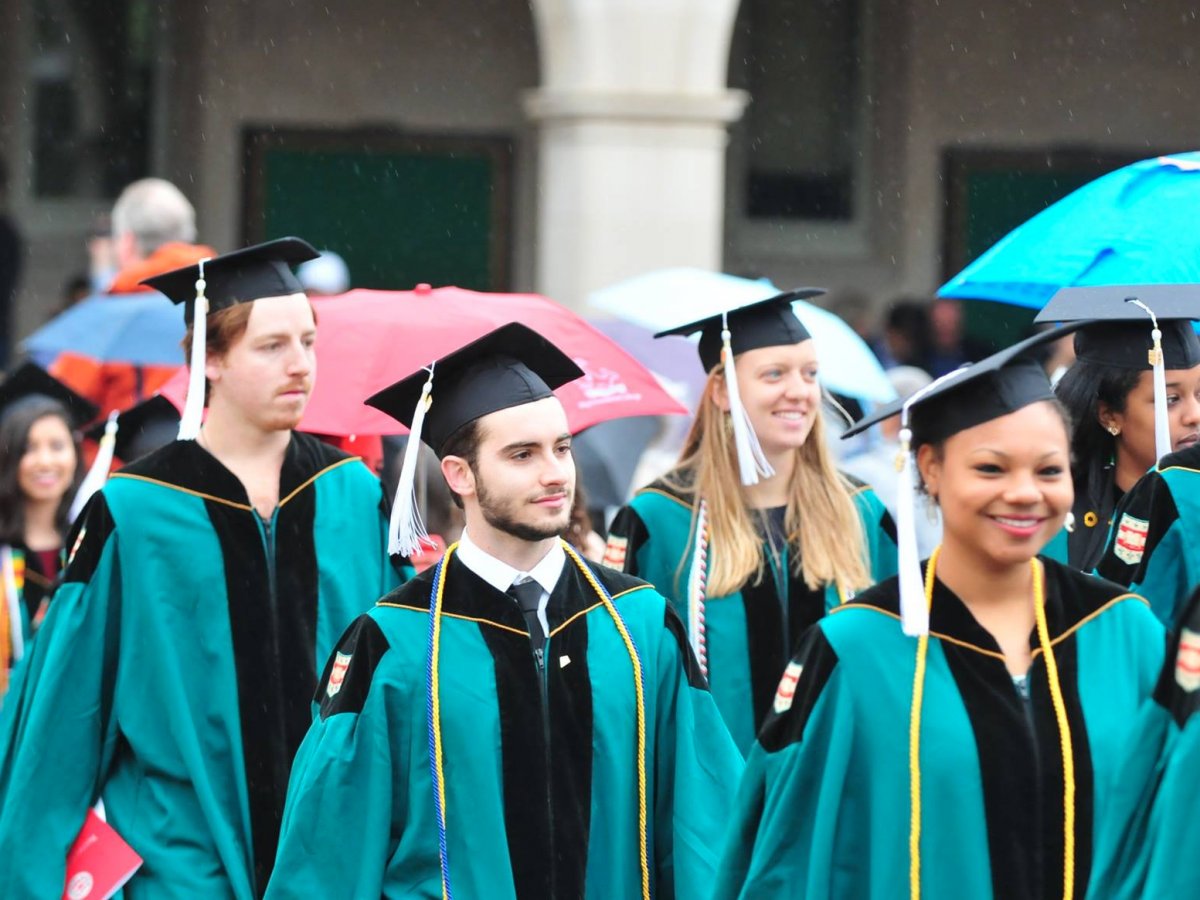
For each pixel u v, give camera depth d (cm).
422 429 1426
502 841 1345
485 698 1360
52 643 1602
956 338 4122
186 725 1606
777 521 1853
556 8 3869
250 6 4872
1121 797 1180
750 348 1825
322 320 1958
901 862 1196
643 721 1387
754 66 5000
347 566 1691
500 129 4959
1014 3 5003
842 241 5050
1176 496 1611
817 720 1226
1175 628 1177
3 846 1571
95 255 3578
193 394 1591
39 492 2220
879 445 2427
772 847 1237
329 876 1341
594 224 3881
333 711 1367
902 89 5012
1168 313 1602
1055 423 1180
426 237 4966
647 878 1386
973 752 1196
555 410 1380
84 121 4850
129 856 1583
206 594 1633
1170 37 5025
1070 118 5034
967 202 5053
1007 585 1224
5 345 4766
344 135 4916
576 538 1941
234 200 4903
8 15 4800
